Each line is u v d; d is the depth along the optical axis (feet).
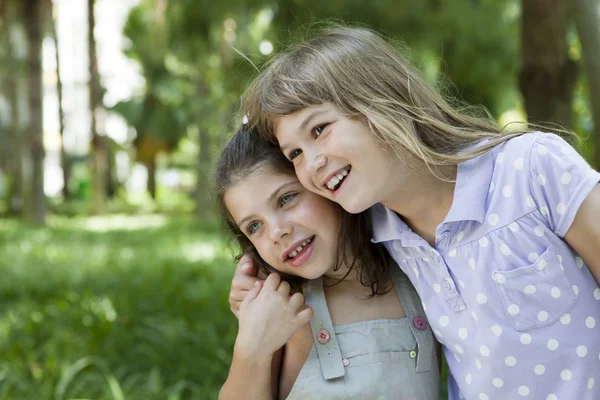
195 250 28.99
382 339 4.66
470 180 4.23
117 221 52.75
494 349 4.18
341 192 4.16
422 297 4.57
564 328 4.12
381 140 4.11
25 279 19.52
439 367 4.97
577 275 4.14
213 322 12.84
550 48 10.37
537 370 4.16
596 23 10.31
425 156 4.13
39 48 43.21
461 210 4.17
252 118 4.53
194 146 96.78
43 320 13.73
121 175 101.45
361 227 4.75
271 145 4.61
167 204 76.95
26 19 43.01
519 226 4.12
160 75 63.26
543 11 10.25
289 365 4.79
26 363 10.93
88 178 87.97
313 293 4.83
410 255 4.55
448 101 5.32
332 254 4.59
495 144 4.24
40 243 31.65
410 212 4.38
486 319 4.18
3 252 27.53
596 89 10.45
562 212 4.02
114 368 10.89
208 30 19.72
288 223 4.47
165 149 77.56
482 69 21.54
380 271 4.84
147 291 16.62
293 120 4.20
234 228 4.97
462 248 4.25
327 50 4.34
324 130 4.15
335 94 4.14
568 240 4.09
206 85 43.16
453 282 4.30
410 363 4.67
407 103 4.32
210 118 44.32
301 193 4.51
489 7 21.04
